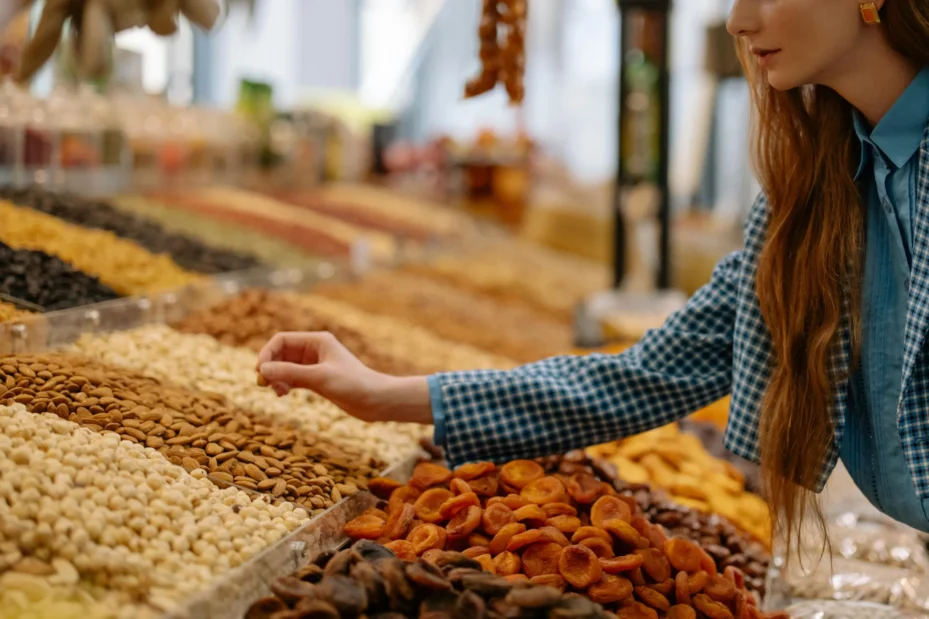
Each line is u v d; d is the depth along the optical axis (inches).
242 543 46.1
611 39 266.1
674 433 84.3
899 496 51.4
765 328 55.0
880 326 50.9
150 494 47.0
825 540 54.4
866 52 47.8
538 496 54.3
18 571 39.3
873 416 51.7
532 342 120.5
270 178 176.7
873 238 51.3
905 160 49.1
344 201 177.9
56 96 119.4
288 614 39.1
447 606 40.9
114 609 38.6
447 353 100.6
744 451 55.7
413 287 136.5
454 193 209.2
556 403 57.8
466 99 68.3
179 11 78.9
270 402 68.7
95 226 104.0
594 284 173.0
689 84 237.9
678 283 177.0
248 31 98.9
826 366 51.8
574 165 272.5
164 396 62.1
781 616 53.1
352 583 41.4
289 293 107.9
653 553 51.1
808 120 52.1
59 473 45.0
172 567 42.6
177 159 148.8
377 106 261.9
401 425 71.7
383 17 263.6
